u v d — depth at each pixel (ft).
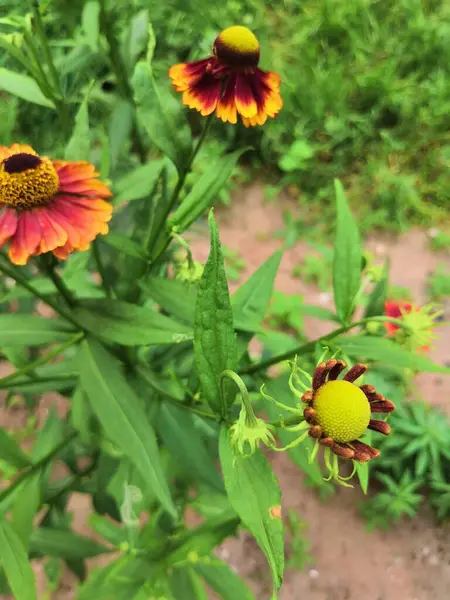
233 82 0.62
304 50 2.42
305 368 0.73
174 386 0.84
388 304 0.84
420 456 1.43
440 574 1.41
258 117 0.63
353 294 0.70
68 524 1.04
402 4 2.54
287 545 1.41
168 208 0.67
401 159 2.22
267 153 2.20
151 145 1.19
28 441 1.46
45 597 1.23
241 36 0.60
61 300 0.75
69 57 0.96
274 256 0.80
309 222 2.10
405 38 2.46
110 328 0.64
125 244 0.67
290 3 2.62
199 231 1.26
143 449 0.62
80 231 0.57
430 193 2.16
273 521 0.45
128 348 0.77
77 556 0.86
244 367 0.75
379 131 2.27
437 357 1.75
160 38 1.49
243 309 0.78
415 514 1.48
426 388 1.67
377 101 2.30
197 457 0.80
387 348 0.67
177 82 0.62
